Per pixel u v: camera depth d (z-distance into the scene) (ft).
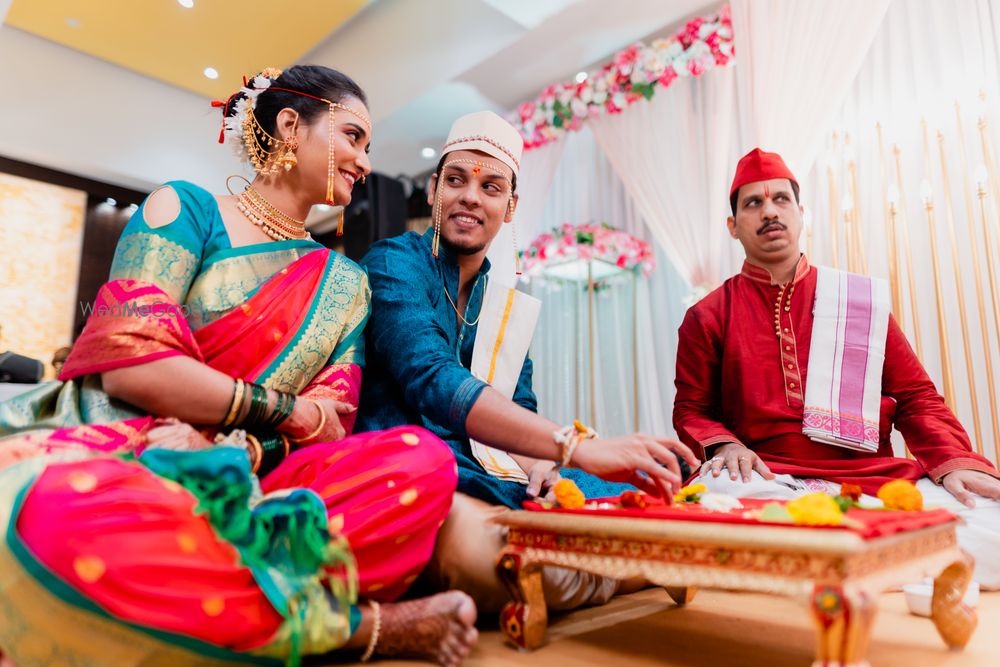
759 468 6.70
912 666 3.56
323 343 4.79
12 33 16.78
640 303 14.73
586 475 5.99
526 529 4.10
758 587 2.99
